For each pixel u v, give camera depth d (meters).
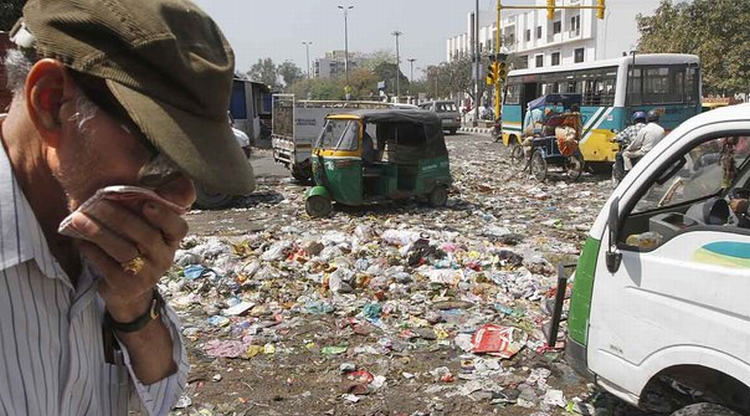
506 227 9.95
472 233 9.44
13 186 1.04
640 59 15.61
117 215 1.02
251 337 5.39
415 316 5.81
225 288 6.57
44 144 1.05
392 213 11.30
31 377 1.08
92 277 1.20
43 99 1.00
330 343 5.27
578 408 4.11
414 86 77.50
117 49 0.96
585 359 3.41
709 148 3.58
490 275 6.93
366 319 5.78
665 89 15.95
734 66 28.12
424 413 4.11
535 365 4.77
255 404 4.28
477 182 15.43
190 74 0.98
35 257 1.05
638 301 3.04
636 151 11.96
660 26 32.75
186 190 1.07
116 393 1.38
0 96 1.12
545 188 14.42
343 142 10.92
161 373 1.44
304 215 11.14
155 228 1.05
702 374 2.87
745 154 3.63
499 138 28.41
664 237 3.00
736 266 2.66
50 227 1.13
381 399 4.33
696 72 16.06
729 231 2.73
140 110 0.96
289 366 4.85
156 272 1.09
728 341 2.65
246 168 1.08
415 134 11.63
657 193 3.54
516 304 6.11
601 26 59.59
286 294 6.47
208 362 4.91
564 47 65.44
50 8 0.98
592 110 16.50
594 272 3.32
